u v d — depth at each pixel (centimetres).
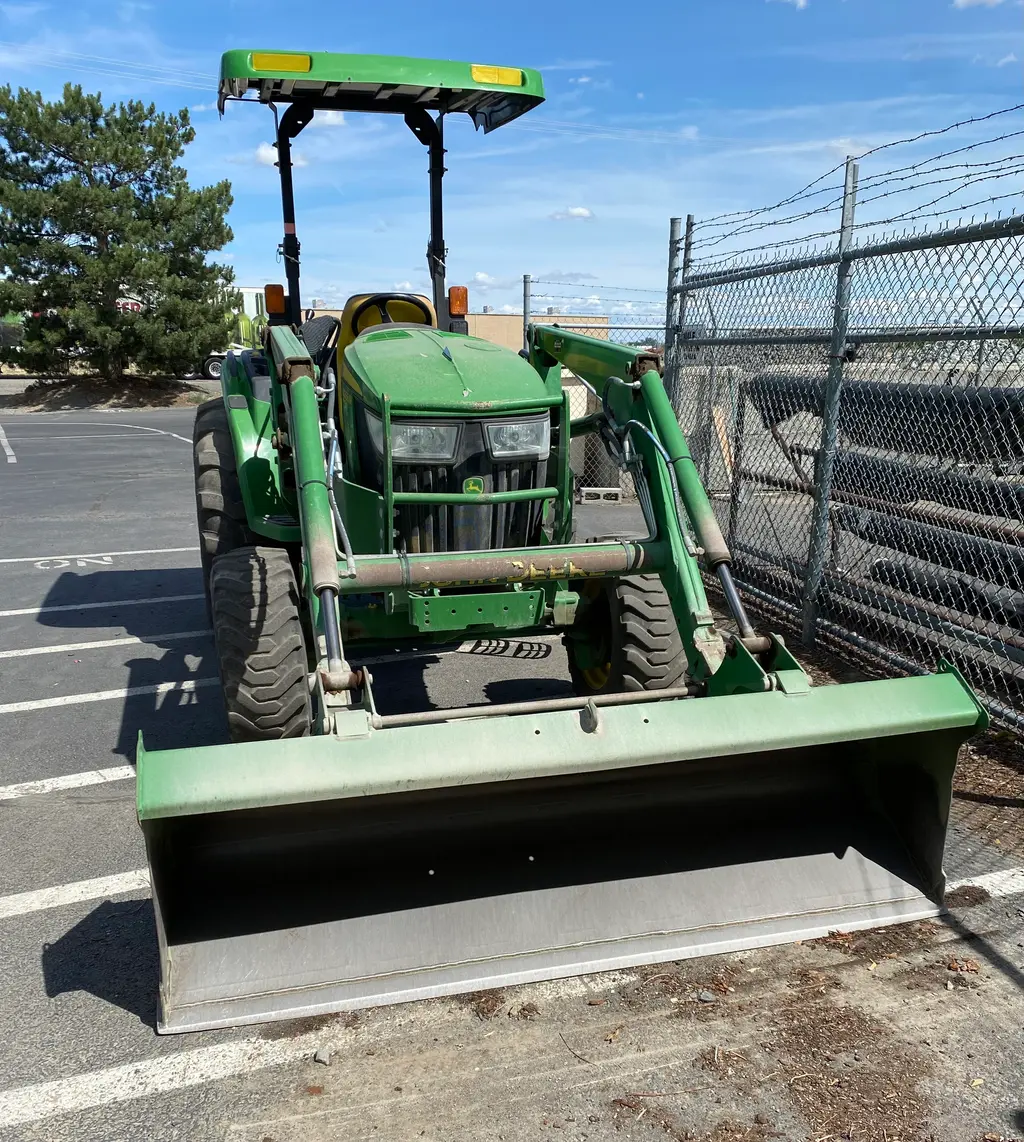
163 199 2642
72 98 2506
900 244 487
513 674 553
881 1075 246
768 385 708
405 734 255
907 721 280
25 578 804
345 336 484
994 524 514
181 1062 254
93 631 650
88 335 2584
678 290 768
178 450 1730
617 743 264
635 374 385
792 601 666
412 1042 260
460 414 373
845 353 554
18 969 293
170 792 235
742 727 273
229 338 2786
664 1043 259
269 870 279
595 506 1019
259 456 450
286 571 365
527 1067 251
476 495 380
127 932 312
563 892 290
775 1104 238
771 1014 269
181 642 624
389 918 278
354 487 386
